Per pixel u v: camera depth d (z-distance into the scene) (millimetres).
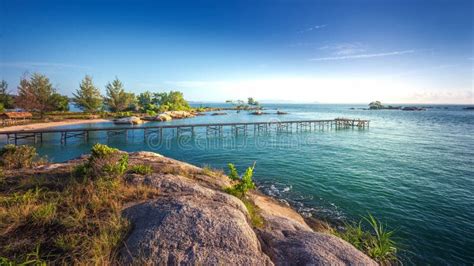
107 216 4875
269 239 4742
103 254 3734
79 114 62531
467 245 8875
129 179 7438
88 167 8148
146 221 4520
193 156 24516
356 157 23719
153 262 3568
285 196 13438
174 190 6719
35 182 7246
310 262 3914
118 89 72875
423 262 7922
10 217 4617
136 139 36844
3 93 57312
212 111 125438
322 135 41781
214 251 3822
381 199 13047
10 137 33281
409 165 20484
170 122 62438
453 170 18844
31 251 3844
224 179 10969
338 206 12156
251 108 157625
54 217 4742
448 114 106250
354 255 4289
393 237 9359
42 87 53312
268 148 28922
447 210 11727
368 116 93938
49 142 32094
